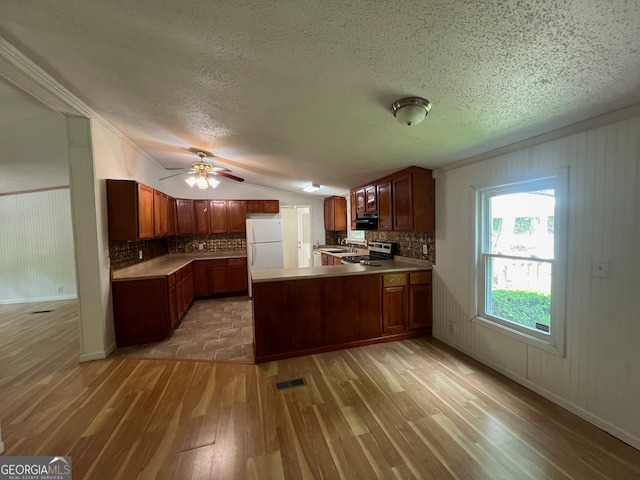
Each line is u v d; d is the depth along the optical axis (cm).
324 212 705
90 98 245
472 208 285
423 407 210
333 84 170
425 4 103
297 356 299
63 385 243
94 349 294
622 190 172
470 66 138
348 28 121
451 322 320
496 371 263
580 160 193
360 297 321
